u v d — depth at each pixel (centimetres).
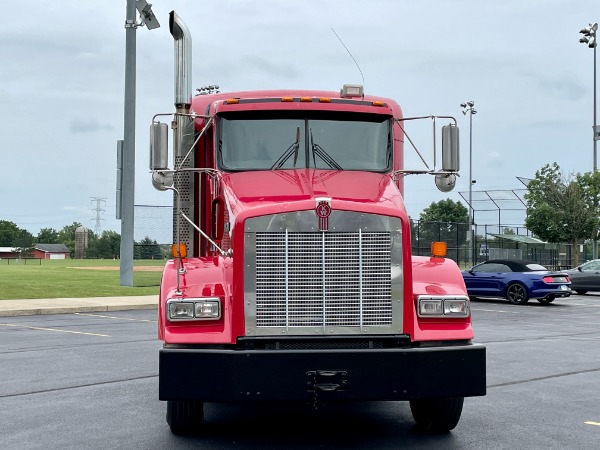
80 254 9569
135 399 848
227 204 685
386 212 625
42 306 1988
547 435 691
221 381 593
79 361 1118
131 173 2688
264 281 612
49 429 709
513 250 4216
